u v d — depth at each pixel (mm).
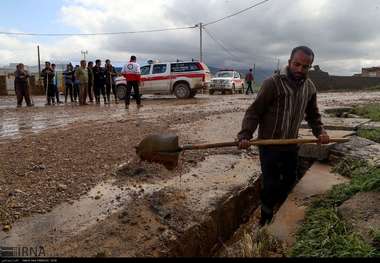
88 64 16391
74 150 6125
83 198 4273
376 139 6660
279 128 3906
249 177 5207
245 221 4773
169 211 3977
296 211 3947
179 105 15398
